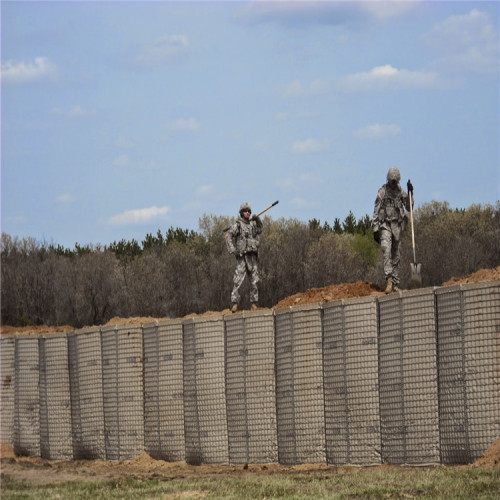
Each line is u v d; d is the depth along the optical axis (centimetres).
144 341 7156
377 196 6297
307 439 5969
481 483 4347
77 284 12075
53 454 7694
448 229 12531
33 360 7975
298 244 12625
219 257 13000
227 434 6481
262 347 6300
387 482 4669
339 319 5834
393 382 5497
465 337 5094
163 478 5697
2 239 12144
